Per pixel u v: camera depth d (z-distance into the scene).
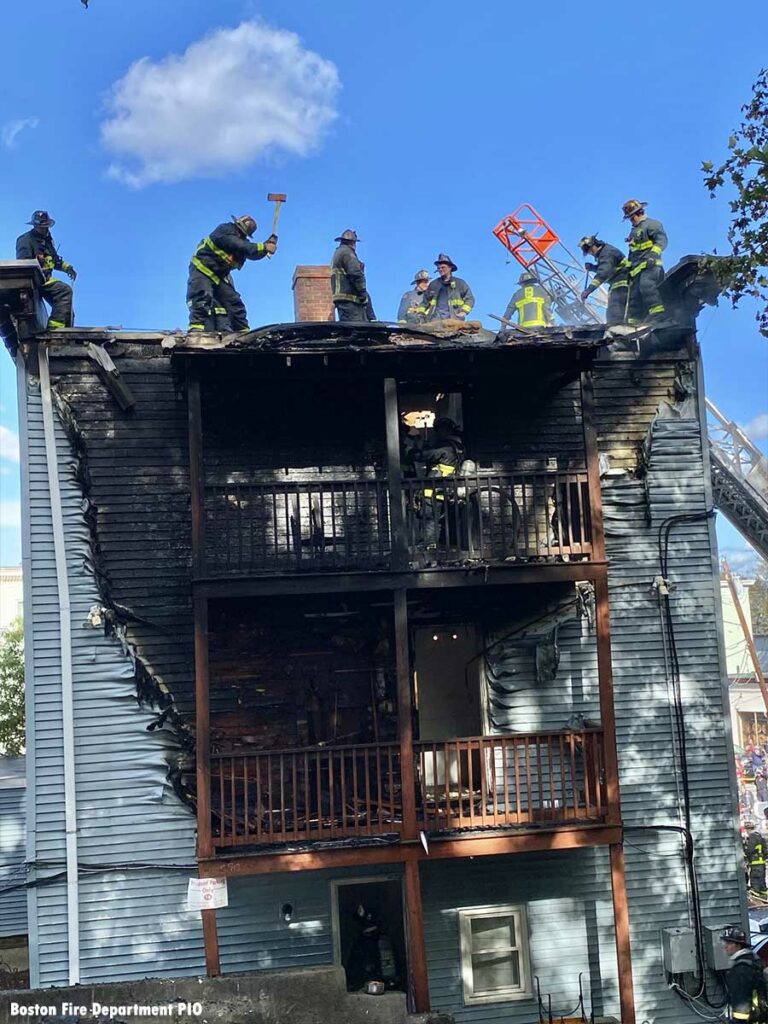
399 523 11.02
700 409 13.70
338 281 14.35
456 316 15.76
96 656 12.00
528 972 12.30
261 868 10.55
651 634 13.13
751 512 18.75
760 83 11.35
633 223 14.45
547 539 11.26
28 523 12.08
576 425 13.43
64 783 11.73
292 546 12.45
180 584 12.28
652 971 12.52
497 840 10.92
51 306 12.96
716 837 12.92
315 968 10.09
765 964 13.31
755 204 11.34
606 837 11.12
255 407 12.77
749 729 43.75
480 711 13.01
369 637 12.80
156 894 11.76
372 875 12.19
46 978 11.44
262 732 12.31
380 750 12.01
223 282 13.48
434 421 13.30
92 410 12.40
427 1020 9.80
